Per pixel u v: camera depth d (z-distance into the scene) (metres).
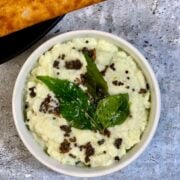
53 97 0.24
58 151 0.24
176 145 0.27
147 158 0.27
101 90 0.24
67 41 0.25
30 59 0.24
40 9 0.22
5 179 0.26
